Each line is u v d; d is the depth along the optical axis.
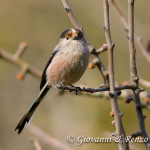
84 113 13.70
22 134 13.91
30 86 15.77
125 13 13.63
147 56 7.34
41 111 14.47
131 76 5.65
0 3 16.80
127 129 12.12
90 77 9.05
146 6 14.05
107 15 5.32
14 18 16.78
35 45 16.22
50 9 16.91
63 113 14.29
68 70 7.89
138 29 13.05
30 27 16.66
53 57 8.20
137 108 5.58
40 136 7.82
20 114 15.12
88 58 7.94
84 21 15.75
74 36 7.88
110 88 5.33
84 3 16.12
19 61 9.67
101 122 12.71
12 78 15.91
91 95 8.49
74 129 13.41
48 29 16.55
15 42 16.34
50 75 8.15
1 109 15.42
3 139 14.37
